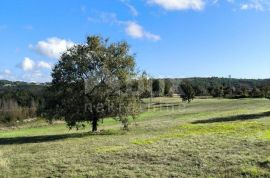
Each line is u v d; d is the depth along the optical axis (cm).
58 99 5372
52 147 3681
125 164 2483
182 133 3884
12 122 9831
